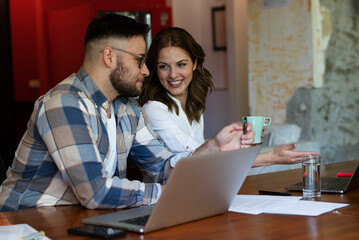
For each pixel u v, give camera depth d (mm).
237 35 7301
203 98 2662
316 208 1561
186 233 1333
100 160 1754
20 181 1890
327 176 2232
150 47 2547
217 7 7590
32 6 7504
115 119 2055
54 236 1351
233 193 1547
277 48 4594
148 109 2531
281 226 1370
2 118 6836
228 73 7457
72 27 6605
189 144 2496
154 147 2172
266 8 4633
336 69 4562
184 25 7898
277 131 4340
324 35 4453
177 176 1314
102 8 6391
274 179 2174
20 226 1426
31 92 7566
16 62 7438
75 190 1716
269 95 4680
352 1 4637
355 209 1547
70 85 1869
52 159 1830
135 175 3248
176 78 2502
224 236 1292
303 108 4469
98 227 1393
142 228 1338
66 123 1737
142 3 7555
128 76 1938
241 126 1980
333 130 4582
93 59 1923
